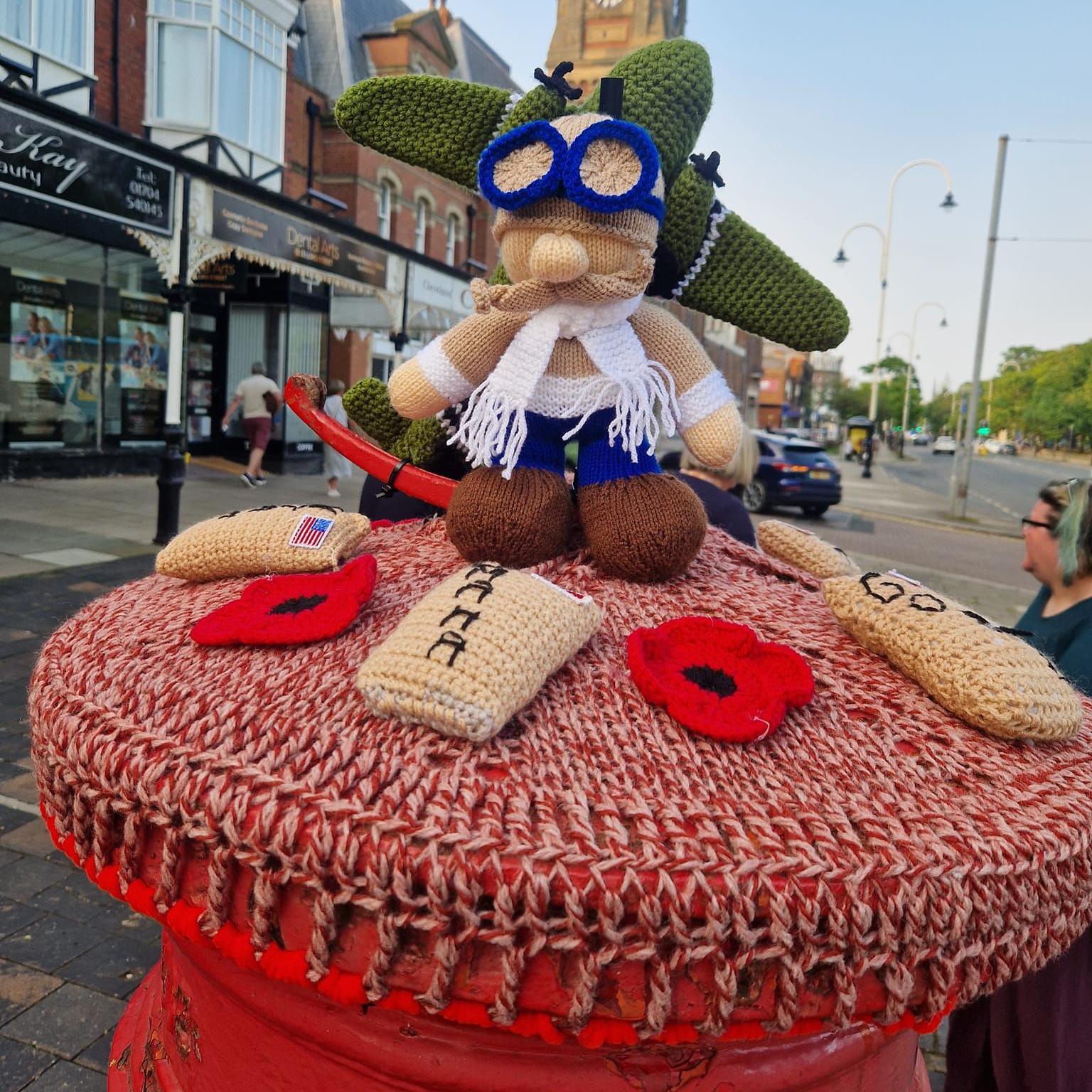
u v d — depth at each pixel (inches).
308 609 44.1
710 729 35.7
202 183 398.9
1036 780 37.0
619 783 33.4
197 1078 46.5
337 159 645.9
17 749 144.7
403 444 64.4
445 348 51.1
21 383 427.5
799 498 593.3
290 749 34.4
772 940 30.2
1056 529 105.3
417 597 46.7
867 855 31.4
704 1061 36.6
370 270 542.6
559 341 49.1
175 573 53.7
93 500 390.3
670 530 47.4
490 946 30.9
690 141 51.4
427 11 699.4
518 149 46.1
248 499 435.8
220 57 458.6
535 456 51.0
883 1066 44.8
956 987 33.7
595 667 40.4
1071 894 35.0
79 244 442.9
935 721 39.5
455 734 33.9
